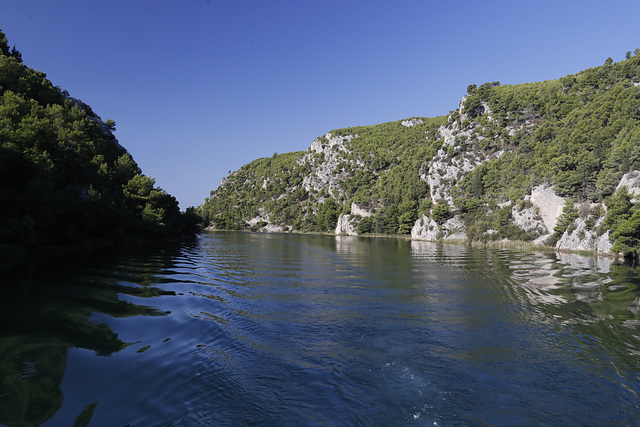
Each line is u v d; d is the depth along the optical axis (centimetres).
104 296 2050
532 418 899
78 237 4900
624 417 903
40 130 5331
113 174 7062
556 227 7525
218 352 1259
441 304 2144
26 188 4056
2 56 7025
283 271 3653
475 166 13625
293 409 903
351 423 855
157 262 4006
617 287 2645
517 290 2594
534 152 11294
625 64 11644
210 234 15888
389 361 1257
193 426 789
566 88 13662
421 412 919
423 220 12825
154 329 1484
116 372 1047
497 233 9569
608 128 8419
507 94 15512
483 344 1444
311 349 1354
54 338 1313
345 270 3794
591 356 1308
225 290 2491
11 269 2911
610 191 6725
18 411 805
